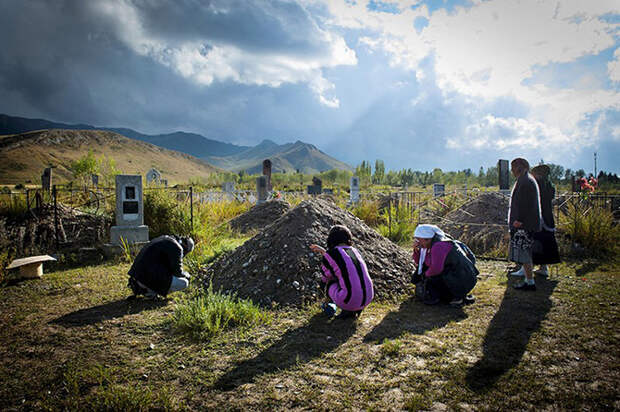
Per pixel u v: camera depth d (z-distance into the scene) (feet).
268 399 8.18
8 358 10.23
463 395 8.20
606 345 10.59
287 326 12.41
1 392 8.55
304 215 18.53
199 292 16.26
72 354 10.49
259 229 35.86
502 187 43.47
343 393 8.38
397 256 18.56
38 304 14.88
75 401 8.07
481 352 10.34
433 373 9.21
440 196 45.78
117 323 12.79
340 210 20.72
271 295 14.89
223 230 33.24
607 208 30.19
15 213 30.09
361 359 10.01
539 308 13.87
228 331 12.03
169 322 12.89
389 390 8.50
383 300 15.16
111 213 32.30
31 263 18.66
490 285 17.35
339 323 12.64
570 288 16.37
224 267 18.15
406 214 34.19
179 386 8.80
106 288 17.16
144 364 9.88
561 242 24.90
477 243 26.53
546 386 8.52
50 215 28.99
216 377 9.16
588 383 8.63
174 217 27.94
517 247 16.28
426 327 12.32
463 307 14.30
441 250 14.28
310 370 9.44
